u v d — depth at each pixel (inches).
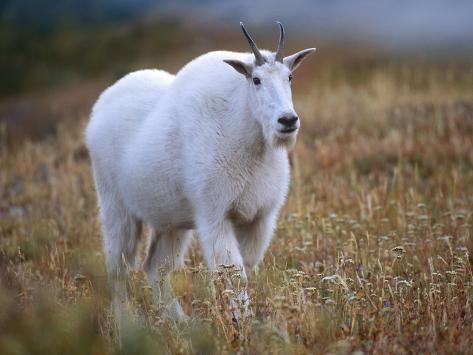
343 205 1118.4
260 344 604.1
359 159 1387.8
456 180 1157.1
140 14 5713.6
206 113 794.2
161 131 826.8
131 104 893.8
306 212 1054.4
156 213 869.8
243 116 778.8
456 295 714.8
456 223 952.9
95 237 1064.8
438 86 2118.6
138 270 942.4
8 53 5083.7
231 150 783.1
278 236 1000.9
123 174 887.7
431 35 3427.7
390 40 3499.0
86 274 853.8
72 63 4768.7
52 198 1311.5
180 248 923.4
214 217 796.6
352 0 4574.3
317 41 3772.1
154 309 728.3
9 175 1565.0
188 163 800.9
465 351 597.9
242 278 741.9
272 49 3671.3
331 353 576.4
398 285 733.3
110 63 4635.8
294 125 740.7
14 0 6220.5
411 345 606.2
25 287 783.1
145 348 603.5
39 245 1023.6
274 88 755.4
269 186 806.5
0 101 4067.4
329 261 856.3
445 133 1496.1
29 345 590.9
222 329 647.1
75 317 629.3
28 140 1939.0
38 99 3580.2
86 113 2417.6
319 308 666.2
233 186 788.0
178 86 834.2
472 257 855.1
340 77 2760.8
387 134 1542.8
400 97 1916.8
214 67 818.2
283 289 703.1
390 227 987.9
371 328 621.0
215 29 4746.6
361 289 709.9
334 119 1734.7
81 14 5925.2
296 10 4756.4
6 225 1183.6
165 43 4717.0
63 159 1673.2
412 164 1353.3
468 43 3144.7
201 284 770.8
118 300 820.0
